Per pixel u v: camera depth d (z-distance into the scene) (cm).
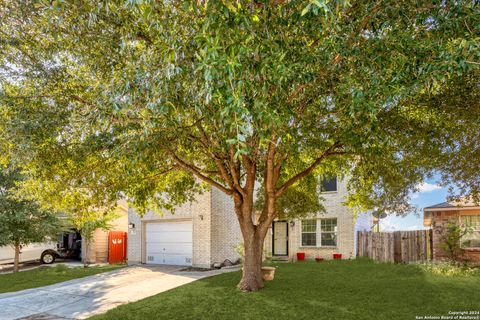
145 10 354
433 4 455
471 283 977
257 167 1023
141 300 899
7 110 680
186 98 469
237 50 357
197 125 726
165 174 1042
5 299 992
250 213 942
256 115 393
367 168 901
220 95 360
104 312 812
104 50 632
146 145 583
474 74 619
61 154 733
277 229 1912
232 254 1627
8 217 1555
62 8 460
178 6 435
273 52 414
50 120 668
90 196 956
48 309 870
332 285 979
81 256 2155
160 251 1725
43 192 884
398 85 454
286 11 415
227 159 909
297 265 1450
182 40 428
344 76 504
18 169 1516
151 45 599
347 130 642
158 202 1141
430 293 857
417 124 777
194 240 1588
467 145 795
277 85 434
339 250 1730
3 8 589
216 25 342
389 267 1327
